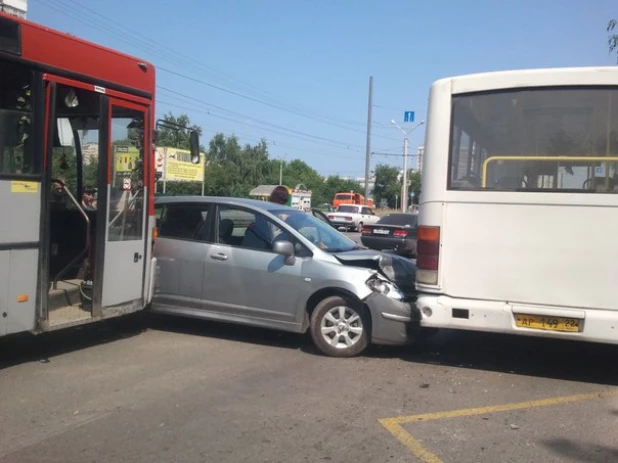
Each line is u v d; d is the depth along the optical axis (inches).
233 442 161.6
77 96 254.7
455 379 222.7
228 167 2827.3
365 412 185.9
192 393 200.7
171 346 263.6
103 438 162.9
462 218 222.7
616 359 256.2
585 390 212.1
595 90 208.8
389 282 249.6
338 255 260.2
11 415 177.9
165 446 158.4
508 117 218.5
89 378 215.0
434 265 225.9
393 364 241.4
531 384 218.2
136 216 269.0
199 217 285.7
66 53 227.3
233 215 279.0
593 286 207.2
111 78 249.8
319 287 250.5
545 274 212.4
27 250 215.3
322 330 251.1
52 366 229.1
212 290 271.9
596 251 206.5
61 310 248.8
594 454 157.1
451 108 225.9
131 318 319.6
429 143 229.3
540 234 212.8
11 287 209.3
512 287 216.7
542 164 214.5
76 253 280.7
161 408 186.1
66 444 158.6
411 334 242.5
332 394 202.4
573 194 208.7
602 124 207.9
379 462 150.9
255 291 262.8
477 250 220.8
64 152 274.5
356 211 1396.4
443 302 224.1
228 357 247.1
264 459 151.6
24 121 212.8
